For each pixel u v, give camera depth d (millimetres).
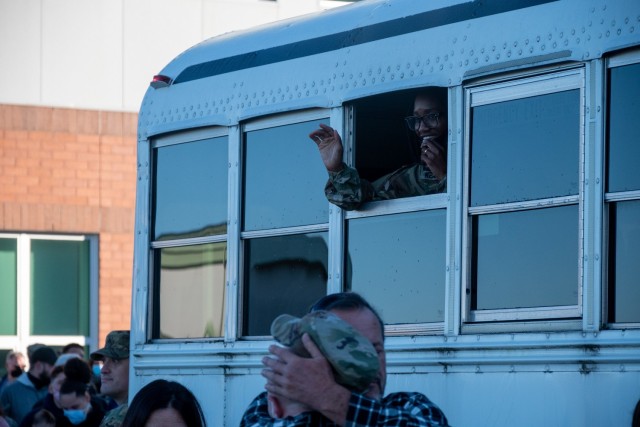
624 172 8523
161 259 13000
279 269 11508
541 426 8797
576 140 8875
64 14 27578
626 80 8578
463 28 9828
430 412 6195
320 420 6016
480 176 9555
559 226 8953
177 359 12523
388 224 10398
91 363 22578
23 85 27234
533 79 9219
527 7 9336
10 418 18672
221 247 12227
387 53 10469
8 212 27016
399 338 9984
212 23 28578
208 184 12461
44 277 27766
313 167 11234
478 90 9633
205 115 12461
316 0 29375
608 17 8711
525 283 9141
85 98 27703
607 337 8422
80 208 27609
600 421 8398
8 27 27172
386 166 11125
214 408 11984
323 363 5926
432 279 9945
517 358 9000
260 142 11852
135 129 28000
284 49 11781
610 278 8547
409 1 10641
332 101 10969
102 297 27812
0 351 27500
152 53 28172
